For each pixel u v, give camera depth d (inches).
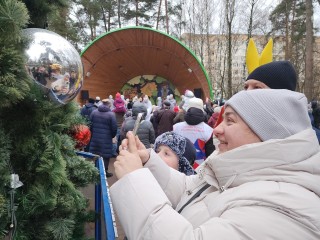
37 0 74.3
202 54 1451.8
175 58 868.0
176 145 98.7
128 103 671.8
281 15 1156.5
